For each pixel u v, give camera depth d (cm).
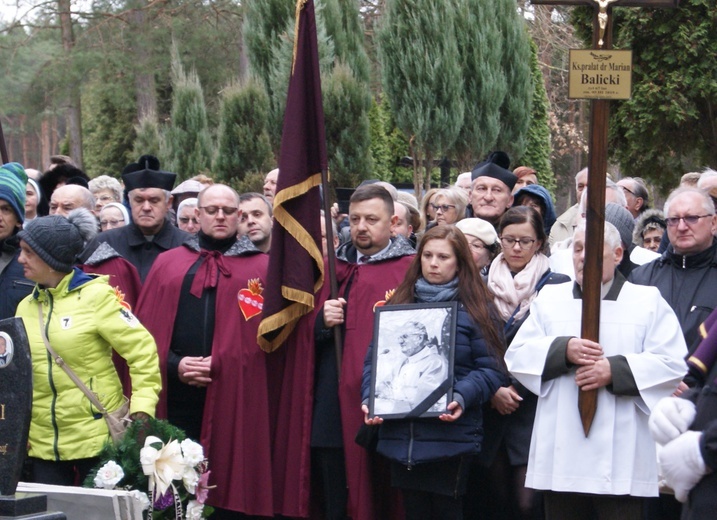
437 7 1330
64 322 568
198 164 1781
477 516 627
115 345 575
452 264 579
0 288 630
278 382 659
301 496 630
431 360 555
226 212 673
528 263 622
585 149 2555
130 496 507
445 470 554
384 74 1355
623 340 524
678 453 397
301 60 645
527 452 591
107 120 2966
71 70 2705
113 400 580
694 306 612
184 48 2770
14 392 476
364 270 635
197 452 571
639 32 1181
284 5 1520
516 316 608
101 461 564
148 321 667
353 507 614
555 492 532
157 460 561
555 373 522
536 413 538
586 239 517
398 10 1341
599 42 527
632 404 518
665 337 521
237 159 1458
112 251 711
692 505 398
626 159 1231
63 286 575
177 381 664
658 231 827
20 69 2900
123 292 702
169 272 671
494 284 622
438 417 541
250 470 645
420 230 829
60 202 802
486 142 1349
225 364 650
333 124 1351
